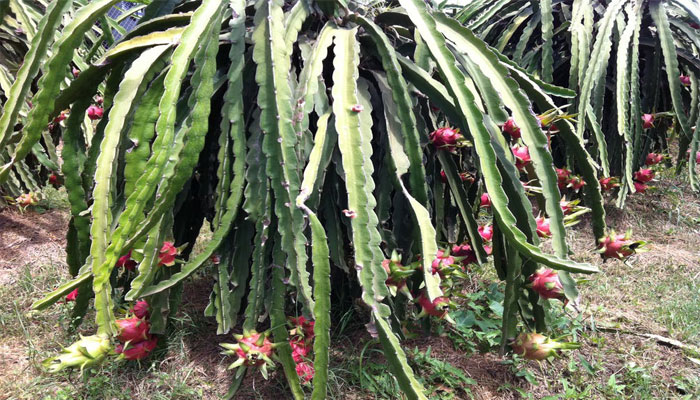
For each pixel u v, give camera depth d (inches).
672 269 74.5
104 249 38.7
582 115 77.3
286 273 44.4
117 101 39.5
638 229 89.0
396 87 45.1
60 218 85.1
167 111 37.5
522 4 100.3
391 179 46.1
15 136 52.3
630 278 71.9
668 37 85.2
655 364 53.9
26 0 81.7
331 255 48.3
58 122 68.9
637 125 85.0
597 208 51.4
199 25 40.3
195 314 58.1
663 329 60.1
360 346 53.4
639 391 50.0
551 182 44.6
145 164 40.4
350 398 46.6
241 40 42.3
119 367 48.8
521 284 45.9
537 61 92.0
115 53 42.7
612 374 52.3
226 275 45.3
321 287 37.3
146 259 40.6
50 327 55.9
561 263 37.3
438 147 49.8
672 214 94.7
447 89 45.2
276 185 40.3
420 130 49.2
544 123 47.5
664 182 108.7
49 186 95.8
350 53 44.9
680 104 85.7
